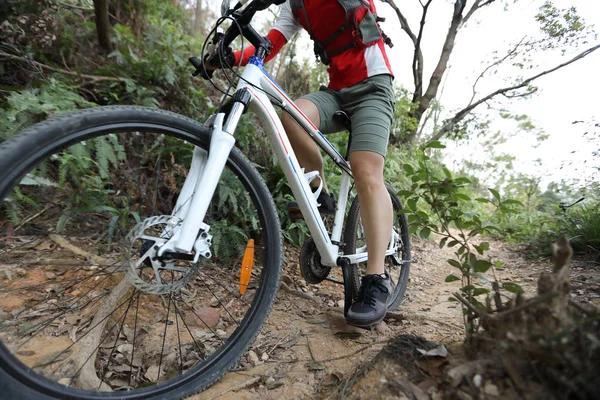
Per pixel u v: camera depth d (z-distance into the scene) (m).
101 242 1.47
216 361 1.16
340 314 1.75
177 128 1.10
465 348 0.91
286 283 2.06
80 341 1.20
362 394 0.91
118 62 2.63
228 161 1.23
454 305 1.98
